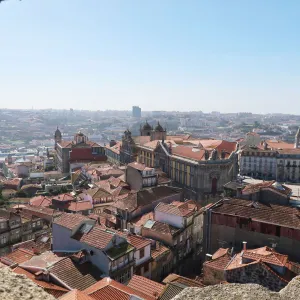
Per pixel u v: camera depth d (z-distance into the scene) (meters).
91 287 40.91
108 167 145.25
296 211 60.28
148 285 44.06
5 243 80.69
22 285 17.66
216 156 113.19
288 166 166.25
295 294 19.86
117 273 49.03
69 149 175.75
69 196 102.75
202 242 71.56
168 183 111.19
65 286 42.66
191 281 46.91
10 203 119.44
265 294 19.50
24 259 52.25
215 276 48.47
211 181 112.62
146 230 67.62
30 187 139.25
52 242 56.25
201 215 75.94
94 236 51.47
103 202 98.62
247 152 171.38
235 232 61.62
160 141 141.38
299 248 55.53
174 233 65.06
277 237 57.50
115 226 76.56
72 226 53.75
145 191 83.19
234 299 19.02
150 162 147.50
